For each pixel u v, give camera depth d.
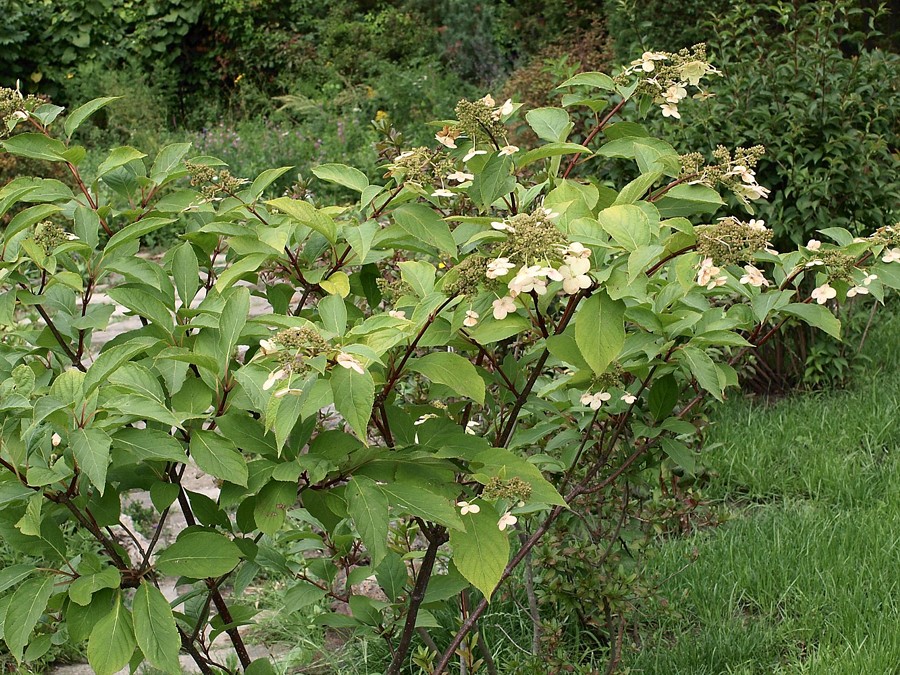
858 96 5.71
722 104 5.87
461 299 1.90
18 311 6.31
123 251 2.34
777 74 5.89
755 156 2.22
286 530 3.67
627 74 2.45
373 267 2.45
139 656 1.97
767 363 5.95
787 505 4.32
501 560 1.87
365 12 17.20
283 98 14.48
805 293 5.71
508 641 3.43
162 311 2.08
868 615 3.35
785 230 5.66
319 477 1.80
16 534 1.84
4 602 1.83
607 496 3.27
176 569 1.85
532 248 1.73
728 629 3.36
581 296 2.01
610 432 2.95
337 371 1.68
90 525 1.89
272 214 2.38
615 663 3.02
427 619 2.62
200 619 2.27
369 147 12.01
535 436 2.58
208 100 16.12
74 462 1.78
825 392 5.74
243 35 16.33
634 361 2.35
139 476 2.06
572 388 2.58
